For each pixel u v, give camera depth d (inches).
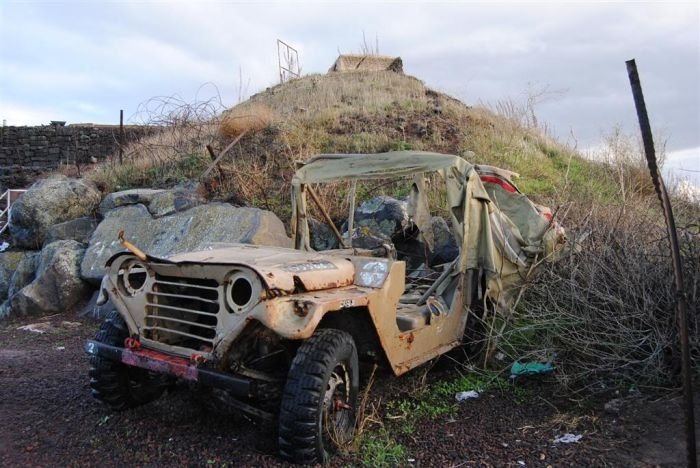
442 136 486.6
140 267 161.3
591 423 166.2
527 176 422.9
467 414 177.8
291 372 142.9
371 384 186.7
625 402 176.4
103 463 145.2
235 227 337.7
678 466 139.2
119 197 400.5
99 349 162.2
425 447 156.0
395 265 171.0
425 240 267.1
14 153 776.3
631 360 187.9
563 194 331.0
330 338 147.9
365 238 268.5
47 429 165.2
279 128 485.1
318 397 140.3
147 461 146.3
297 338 134.6
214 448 152.9
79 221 405.1
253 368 156.4
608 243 215.8
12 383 208.5
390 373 177.6
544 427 166.1
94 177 477.4
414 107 563.8
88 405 183.9
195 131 502.3
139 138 597.9
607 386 189.6
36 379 214.2
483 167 252.8
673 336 184.2
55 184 421.1
